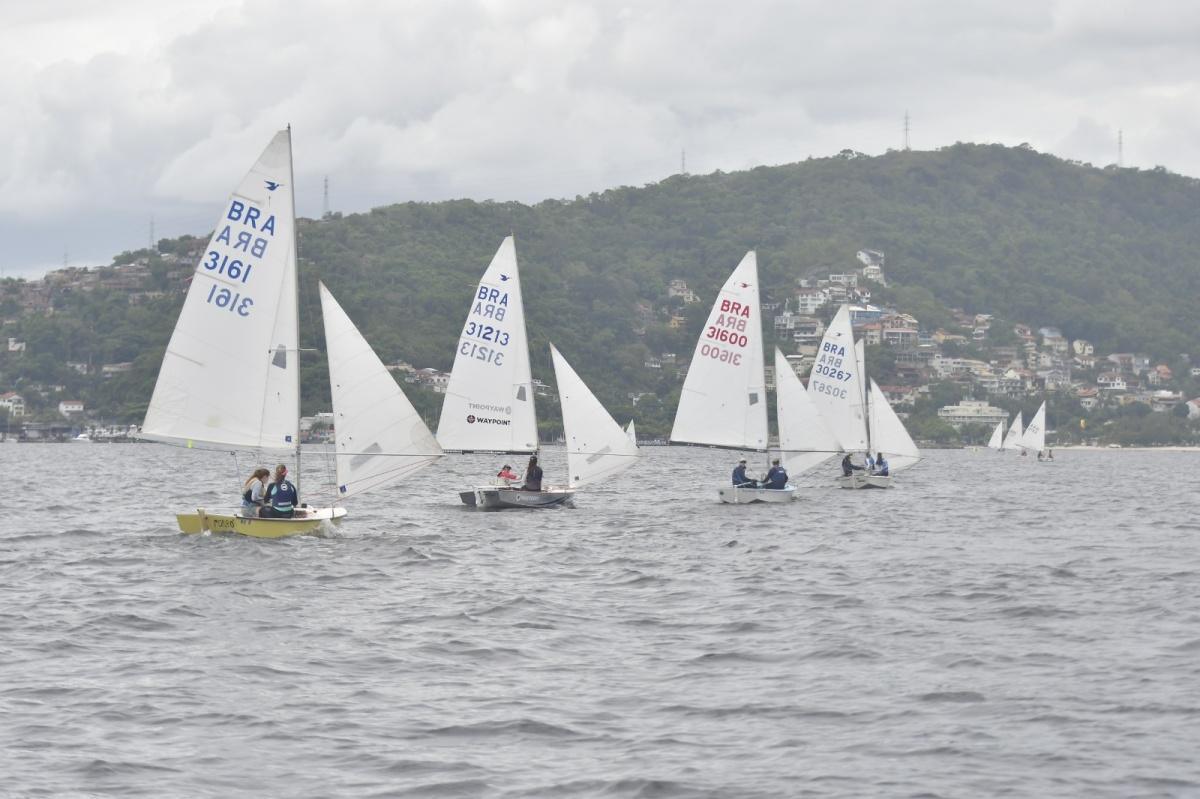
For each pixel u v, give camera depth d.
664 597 32.84
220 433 42.09
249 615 29.53
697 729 19.95
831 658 25.03
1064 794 16.94
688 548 44.72
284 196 42.16
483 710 21.02
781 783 17.44
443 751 18.84
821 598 32.78
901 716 20.67
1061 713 20.77
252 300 42.03
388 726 20.11
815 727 20.08
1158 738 19.33
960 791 17.09
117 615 29.45
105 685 22.72
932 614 30.28
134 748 18.98
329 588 33.66
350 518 55.56
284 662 24.58
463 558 40.53
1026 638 27.12
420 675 23.52
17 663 24.53
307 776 17.77
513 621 28.97
